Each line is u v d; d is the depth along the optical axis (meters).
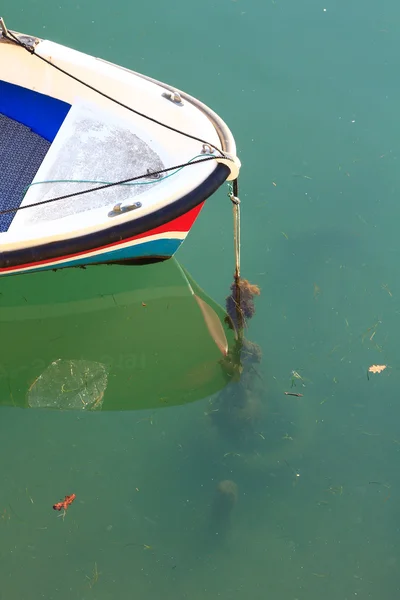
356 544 5.80
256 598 5.66
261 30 7.45
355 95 7.15
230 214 6.72
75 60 6.18
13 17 7.43
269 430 6.11
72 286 6.50
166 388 6.25
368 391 6.20
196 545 5.80
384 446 6.05
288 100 7.13
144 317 6.53
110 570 5.71
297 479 5.97
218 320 6.46
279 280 6.51
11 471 5.95
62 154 6.14
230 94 7.14
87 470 5.98
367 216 6.70
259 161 6.89
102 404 6.18
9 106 6.41
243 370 6.28
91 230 5.77
